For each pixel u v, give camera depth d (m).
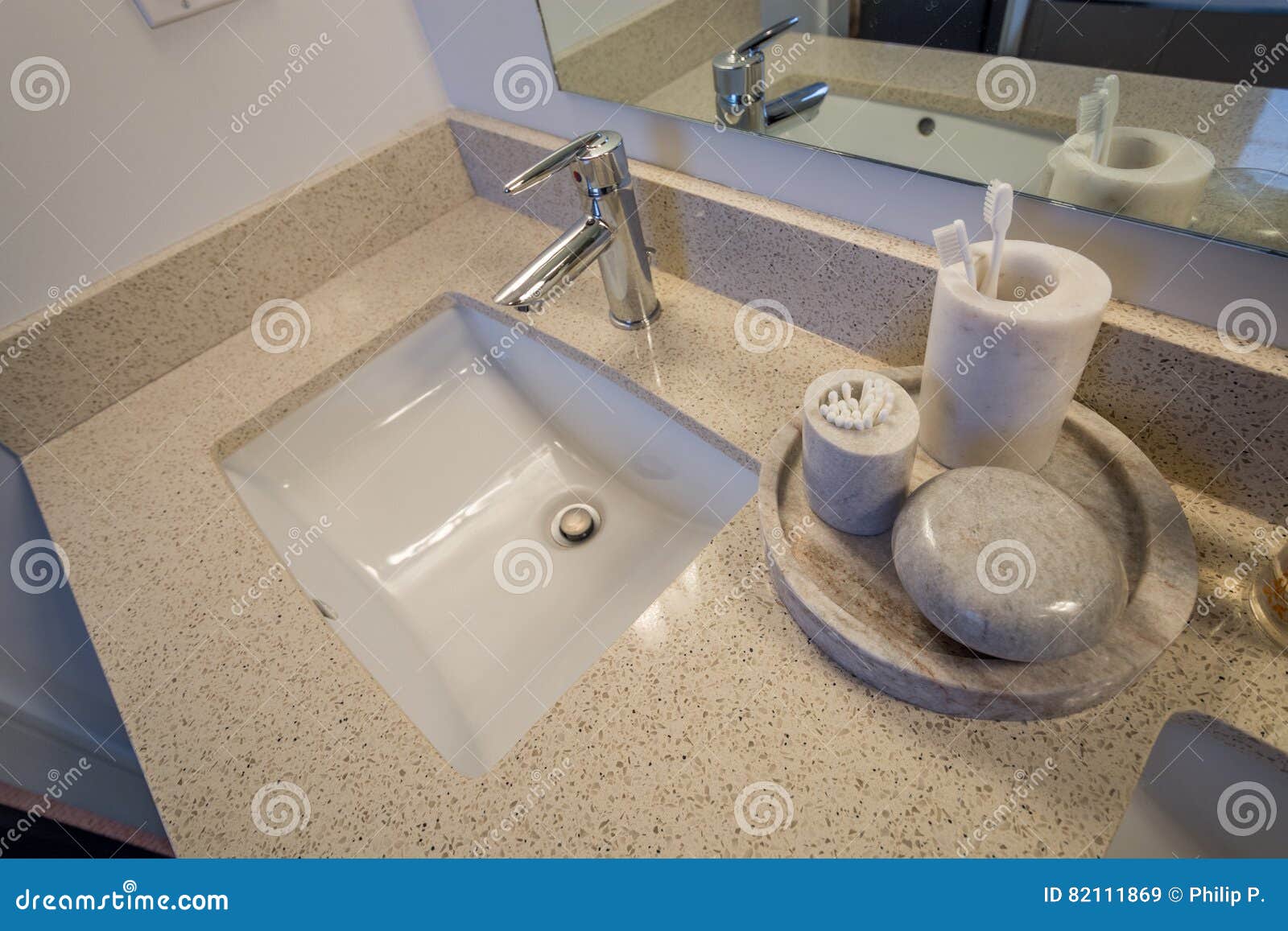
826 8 0.57
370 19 0.89
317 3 0.84
